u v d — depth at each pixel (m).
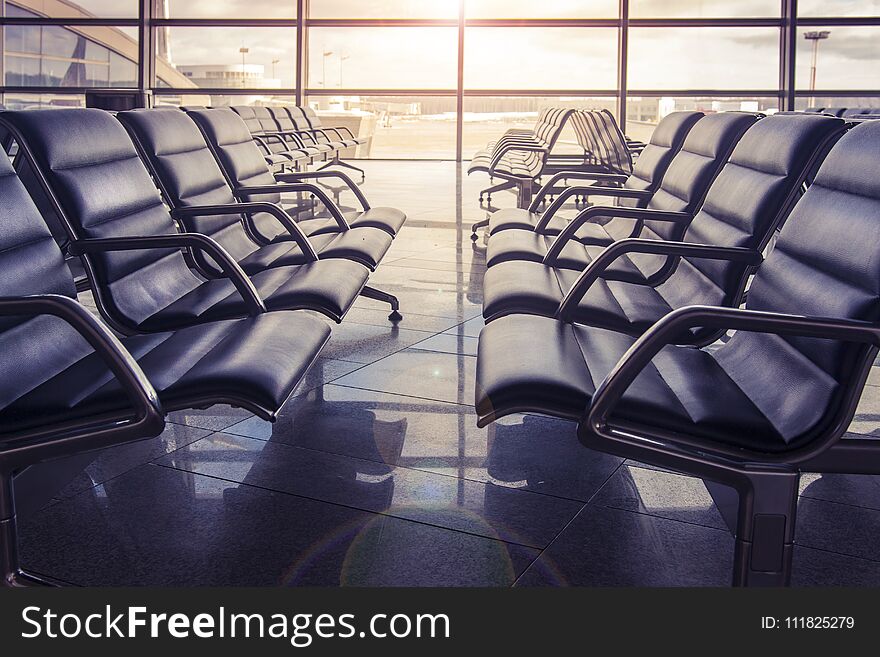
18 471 1.58
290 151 8.04
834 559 1.83
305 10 12.99
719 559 1.82
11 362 1.76
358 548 1.84
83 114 2.50
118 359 1.50
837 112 6.00
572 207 8.35
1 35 13.42
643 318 2.31
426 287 4.57
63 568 1.75
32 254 1.93
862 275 1.46
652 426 1.48
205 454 2.35
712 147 2.85
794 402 1.51
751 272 2.19
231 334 2.04
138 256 2.55
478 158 9.81
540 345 1.85
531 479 2.21
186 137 3.31
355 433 2.50
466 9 13.02
